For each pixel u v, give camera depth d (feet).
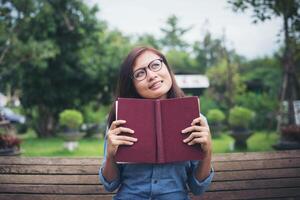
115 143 5.57
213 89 74.13
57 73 57.57
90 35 58.54
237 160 8.87
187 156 5.61
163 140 5.62
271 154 8.98
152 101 5.71
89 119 58.95
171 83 6.28
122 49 62.69
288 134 21.50
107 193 8.55
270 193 8.79
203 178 6.11
